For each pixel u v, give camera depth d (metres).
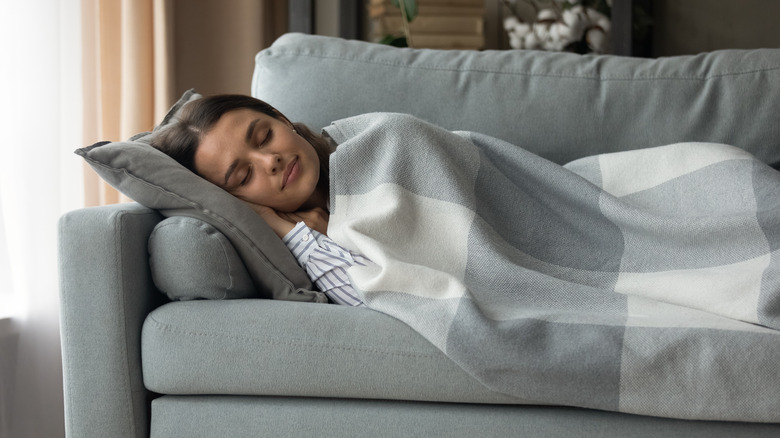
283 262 1.30
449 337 1.08
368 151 1.41
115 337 1.18
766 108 1.58
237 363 1.13
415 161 1.39
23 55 1.98
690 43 2.68
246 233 1.27
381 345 1.11
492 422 1.09
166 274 1.21
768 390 1.00
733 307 1.15
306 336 1.12
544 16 2.66
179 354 1.15
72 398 1.19
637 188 1.46
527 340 1.07
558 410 1.09
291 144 1.43
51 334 2.03
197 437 1.16
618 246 1.34
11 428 1.99
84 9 2.16
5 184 1.96
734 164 1.38
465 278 1.29
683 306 1.22
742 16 2.65
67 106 2.08
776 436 1.03
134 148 1.31
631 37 2.58
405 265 1.23
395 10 2.73
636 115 1.62
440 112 1.66
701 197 1.40
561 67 1.68
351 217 1.37
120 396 1.18
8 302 1.98
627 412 1.05
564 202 1.41
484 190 1.43
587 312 1.21
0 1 1.94
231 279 1.22
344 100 1.67
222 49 2.74
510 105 1.65
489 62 1.70
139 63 2.31
